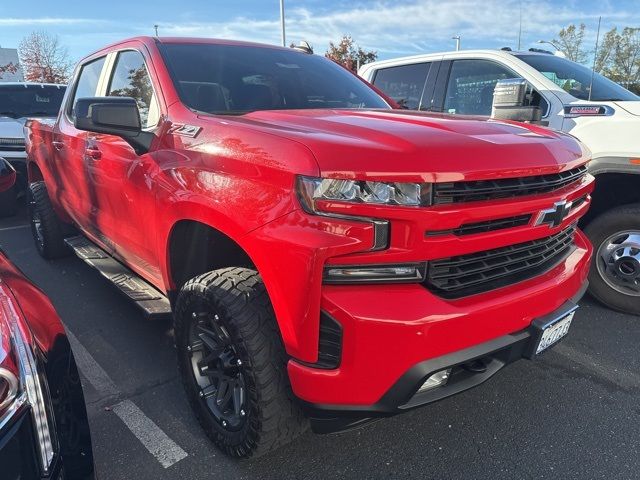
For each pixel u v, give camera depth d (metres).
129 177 2.85
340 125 2.16
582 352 3.38
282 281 1.81
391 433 2.55
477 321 1.86
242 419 2.19
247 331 2.03
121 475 2.27
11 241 6.00
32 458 1.26
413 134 1.98
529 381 3.02
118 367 3.17
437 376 1.94
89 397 2.86
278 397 2.06
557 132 2.68
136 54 3.22
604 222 3.85
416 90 5.45
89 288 4.42
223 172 2.12
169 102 2.73
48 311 1.70
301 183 1.79
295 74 3.32
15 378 1.25
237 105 2.85
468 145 1.94
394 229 1.75
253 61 3.27
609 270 3.91
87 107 2.60
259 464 2.33
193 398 2.49
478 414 2.70
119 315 3.89
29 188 5.08
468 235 1.88
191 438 2.51
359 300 1.73
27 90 8.69
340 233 1.73
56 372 1.51
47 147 4.46
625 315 3.94
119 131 2.68
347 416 1.85
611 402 2.82
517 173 1.98
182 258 2.64
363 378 1.76
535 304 2.08
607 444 2.48
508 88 3.72
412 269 1.80
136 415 2.69
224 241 2.44
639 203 3.80
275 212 1.85
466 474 2.28
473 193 1.87
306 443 2.47
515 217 2.06
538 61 4.63
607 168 3.62
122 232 3.21
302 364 1.86
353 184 1.72
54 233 4.94
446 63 5.18
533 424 2.62
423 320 1.74
